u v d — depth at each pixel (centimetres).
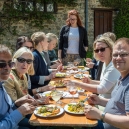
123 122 184
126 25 1038
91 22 1027
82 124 192
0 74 198
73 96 265
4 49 199
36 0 912
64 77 379
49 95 269
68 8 976
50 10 955
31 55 277
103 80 283
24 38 372
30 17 920
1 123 185
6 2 868
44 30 955
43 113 213
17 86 264
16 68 271
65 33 538
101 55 293
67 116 209
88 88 289
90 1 1010
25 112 197
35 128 271
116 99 203
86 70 435
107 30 1062
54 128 291
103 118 197
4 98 203
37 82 361
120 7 1034
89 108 207
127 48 208
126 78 202
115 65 216
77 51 533
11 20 894
